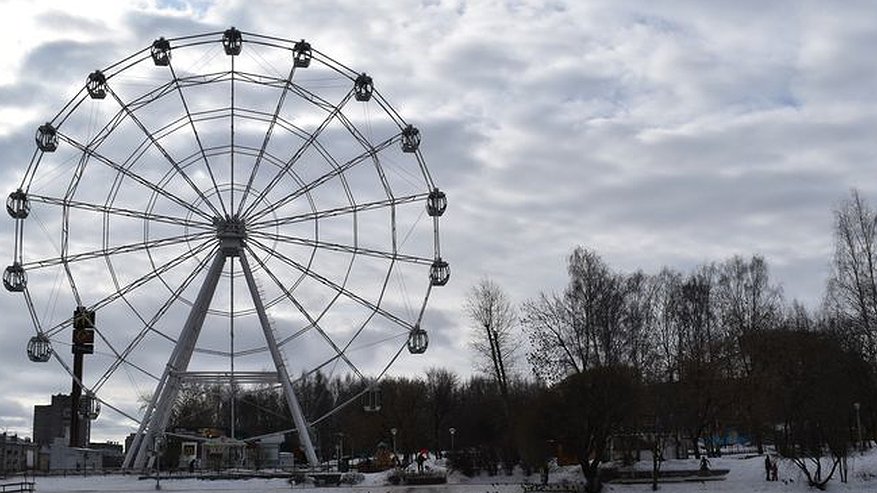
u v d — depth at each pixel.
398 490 92.25
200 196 100.25
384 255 101.19
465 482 103.44
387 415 175.25
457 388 196.50
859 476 86.12
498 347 126.06
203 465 129.62
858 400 105.62
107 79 97.25
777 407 105.94
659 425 100.19
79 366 146.88
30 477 109.31
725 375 113.69
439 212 102.12
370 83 100.06
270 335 103.31
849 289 107.62
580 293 112.56
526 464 104.69
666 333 132.88
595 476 88.25
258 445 140.25
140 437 107.19
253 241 101.44
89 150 97.88
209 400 195.00
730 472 94.69
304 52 98.88
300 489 94.62
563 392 91.50
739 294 141.88
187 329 101.69
